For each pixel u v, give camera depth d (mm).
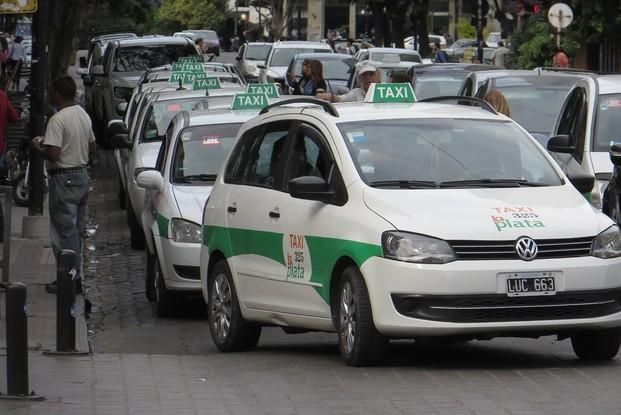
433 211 11586
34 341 14133
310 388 11039
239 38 126125
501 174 12461
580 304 11484
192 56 41750
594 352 12164
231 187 14047
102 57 44469
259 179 13578
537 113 21781
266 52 64375
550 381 11195
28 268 19953
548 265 11375
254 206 13383
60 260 13094
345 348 11953
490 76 23594
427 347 13500
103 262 22156
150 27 129875
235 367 12359
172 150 18094
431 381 11234
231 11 137375
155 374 11914
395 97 14047
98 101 43281
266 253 13094
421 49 73875
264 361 12766
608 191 16500
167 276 16656
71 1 50594
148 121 23359
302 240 12477
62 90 17250
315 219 12312
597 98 19078
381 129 12734
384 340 11633
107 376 11773
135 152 22750
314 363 12453
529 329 11398
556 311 11453
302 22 131000
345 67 42969
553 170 12742
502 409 10016
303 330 13445
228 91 23859
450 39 102812
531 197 12047
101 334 15992
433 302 11234
